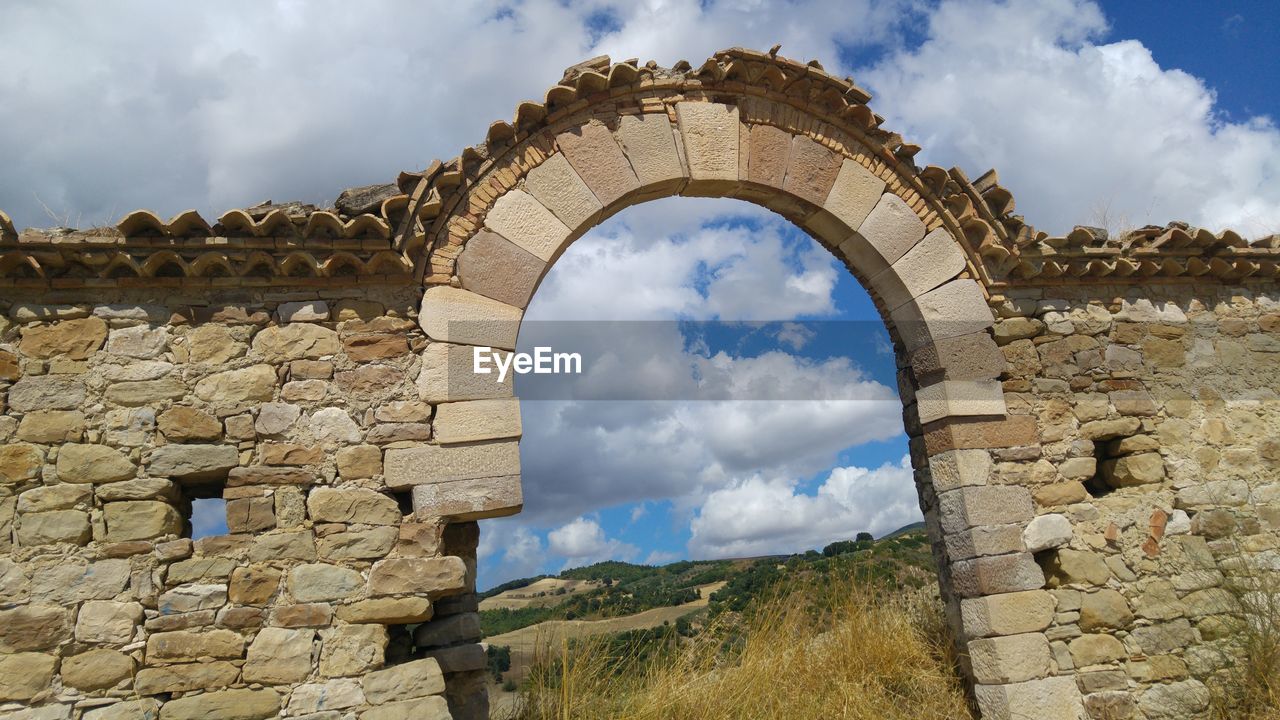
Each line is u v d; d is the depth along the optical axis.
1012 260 7.08
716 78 6.89
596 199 6.44
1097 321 7.23
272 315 5.65
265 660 5.04
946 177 7.11
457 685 5.68
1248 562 6.86
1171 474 6.98
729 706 6.44
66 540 5.00
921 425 7.05
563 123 6.53
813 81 7.01
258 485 5.34
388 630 5.39
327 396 5.58
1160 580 6.66
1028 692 6.13
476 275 6.02
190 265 5.45
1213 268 7.42
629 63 6.66
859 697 6.66
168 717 4.86
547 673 6.43
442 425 5.64
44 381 5.23
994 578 6.35
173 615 5.02
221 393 5.44
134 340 5.41
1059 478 6.76
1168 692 6.36
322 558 5.28
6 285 5.32
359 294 5.82
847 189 7.04
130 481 5.17
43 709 4.73
